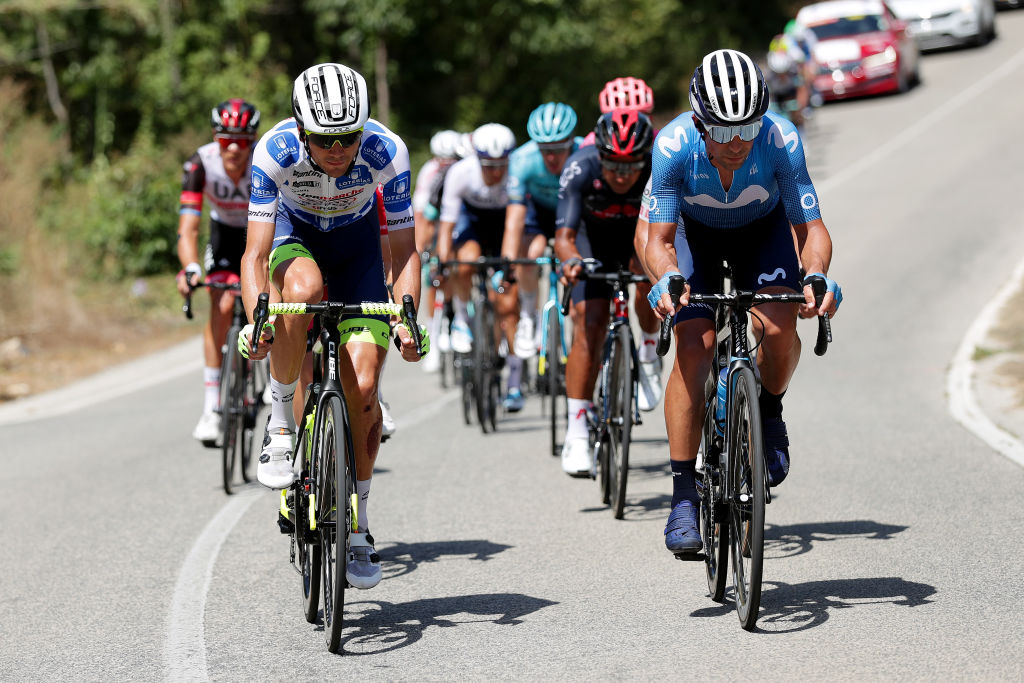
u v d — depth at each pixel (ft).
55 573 61.21
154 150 238.27
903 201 188.65
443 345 114.42
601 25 303.89
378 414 49.70
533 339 97.25
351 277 53.11
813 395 97.86
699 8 372.99
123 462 89.76
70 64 280.72
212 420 87.10
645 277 66.33
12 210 190.39
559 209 71.36
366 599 53.93
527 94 312.71
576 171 70.49
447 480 77.66
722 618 48.57
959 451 75.46
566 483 75.61
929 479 69.15
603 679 42.34
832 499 66.33
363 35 297.12
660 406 101.60
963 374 99.76
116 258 209.05
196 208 84.64
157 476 84.12
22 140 217.15
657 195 50.90
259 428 100.48
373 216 53.72
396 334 47.39
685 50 337.31
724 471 49.39
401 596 54.08
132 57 284.41
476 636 47.91
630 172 67.15
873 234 168.76
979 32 333.62
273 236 50.90
